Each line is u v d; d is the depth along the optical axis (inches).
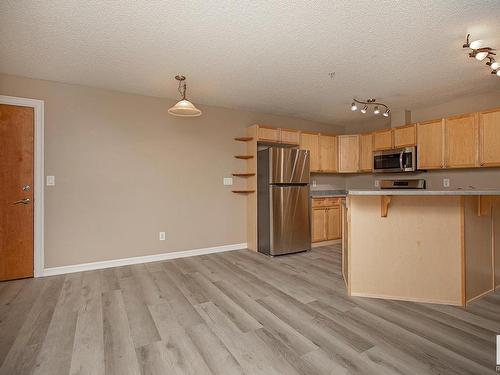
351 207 104.0
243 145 184.7
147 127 152.6
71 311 90.7
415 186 183.2
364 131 220.8
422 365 62.9
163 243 156.6
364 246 102.9
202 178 169.0
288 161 170.2
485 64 115.0
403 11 80.6
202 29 89.6
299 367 62.6
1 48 100.5
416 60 112.3
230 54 106.7
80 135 136.0
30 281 120.1
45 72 121.3
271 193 163.8
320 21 85.6
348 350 68.8
